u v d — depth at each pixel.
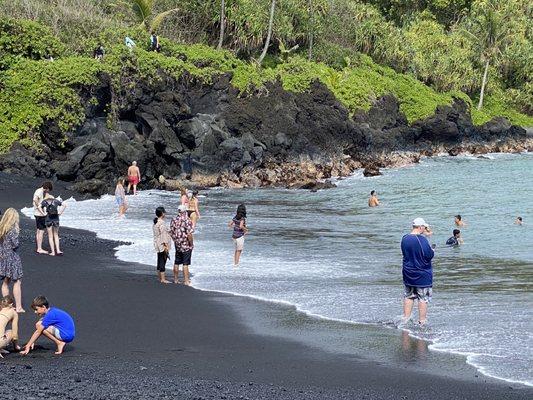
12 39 55.84
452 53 95.38
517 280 26.38
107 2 70.88
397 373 16.56
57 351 17.30
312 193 52.69
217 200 48.84
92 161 51.31
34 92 52.84
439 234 37.50
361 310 21.84
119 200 39.34
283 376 16.33
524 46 101.44
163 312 21.41
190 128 56.22
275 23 77.06
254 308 22.05
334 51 83.12
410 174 63.53
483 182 58.59
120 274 25.92
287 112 63.94
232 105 62.62
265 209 45.06
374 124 74.06
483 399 14.99
